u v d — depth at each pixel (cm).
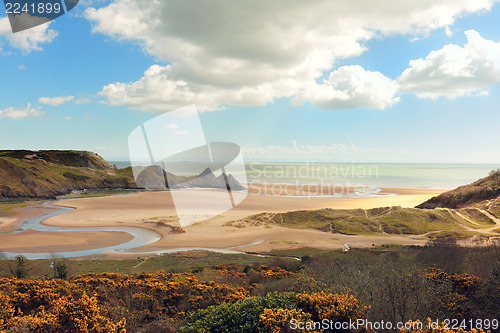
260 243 4675
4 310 603
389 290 593
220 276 1917
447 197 8288
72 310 605
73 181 13988
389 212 6850
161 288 1041
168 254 3919
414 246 3922
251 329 558
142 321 831
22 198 11281
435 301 637
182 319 846
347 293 653
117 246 4500
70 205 9375
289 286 1137
